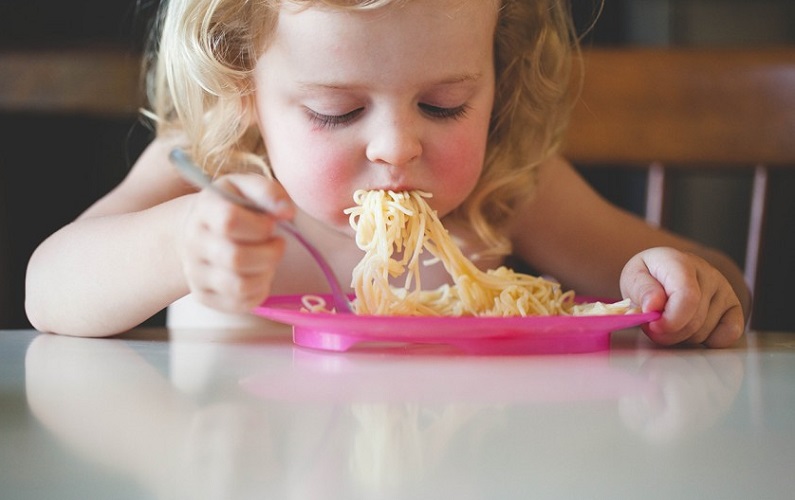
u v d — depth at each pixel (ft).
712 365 3.85
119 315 4.55
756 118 7.00
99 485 2.07
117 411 2.81
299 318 3.91
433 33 4.53
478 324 3.81
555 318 3.89
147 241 4.55
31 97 8.56
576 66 7.02
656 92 7.09
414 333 3.88
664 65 7.08
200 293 3.74
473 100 4.89
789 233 10.67
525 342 4.03
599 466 2.26
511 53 5.89
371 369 3.59
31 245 10.64
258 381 3.32
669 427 2.66
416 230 4.70
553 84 6.20
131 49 10.16
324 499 1.98
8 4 10.94
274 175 5.82
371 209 4.66
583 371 3.61
